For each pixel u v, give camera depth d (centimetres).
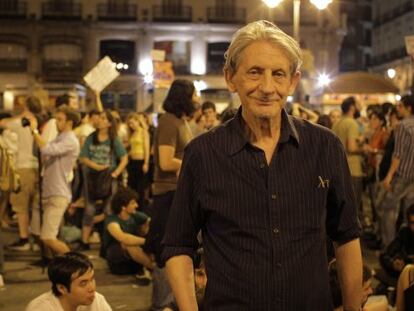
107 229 803
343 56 5944
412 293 477
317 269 254
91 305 483
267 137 257
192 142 266
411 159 775
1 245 770
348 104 974
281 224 250
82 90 3441
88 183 936
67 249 771
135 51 4872
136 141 1214
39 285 752
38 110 927
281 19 4944
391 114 1032
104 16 4847
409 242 659
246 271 248
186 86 563
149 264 756
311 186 254
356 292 269
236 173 254
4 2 4788
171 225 269
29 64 4778
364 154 1075
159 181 562
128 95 4741
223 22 4931
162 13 4900
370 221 1131
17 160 913
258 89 251
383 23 5750
